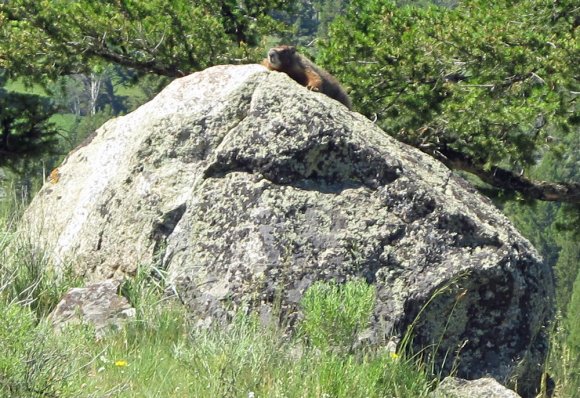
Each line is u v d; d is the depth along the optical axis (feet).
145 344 95.25
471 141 240.73
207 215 107.76
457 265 102.53
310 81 153.38
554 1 242.17
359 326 93.09
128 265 109.81
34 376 74.33
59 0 275.80
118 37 265.13
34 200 129.90
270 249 103.86
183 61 267.39
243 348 90.22
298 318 100.32
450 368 101.91
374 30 249.34
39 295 103.14
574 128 236.63
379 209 105.81
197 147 115.03
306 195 106.73
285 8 292.20
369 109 240.32
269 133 109.19
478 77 238.68
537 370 106.11
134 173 115.34
